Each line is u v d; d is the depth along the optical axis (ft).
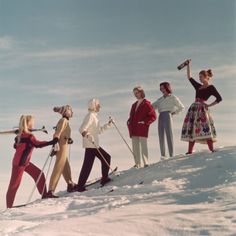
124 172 29.99
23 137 27.99
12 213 22.02
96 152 28.48
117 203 20.25
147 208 17.76
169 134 31.35
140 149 30.25
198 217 15.72
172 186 22.84
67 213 19.97
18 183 27.61
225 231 14.15
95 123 28.84
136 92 30.48
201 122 27.96
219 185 20.90
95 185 29.17
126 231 15.02
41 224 16.94
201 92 28.19
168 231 14.74
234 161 24.68
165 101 31.68
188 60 28.58
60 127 28.48
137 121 30.22
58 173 28.19
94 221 16.44
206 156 27.02
